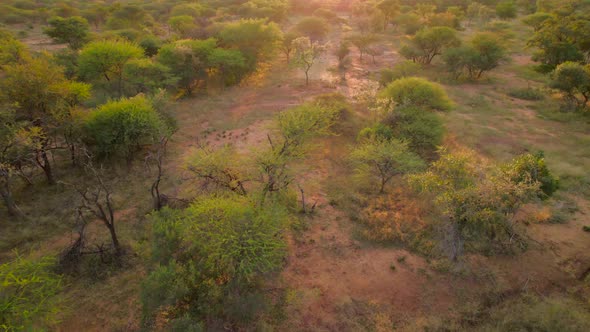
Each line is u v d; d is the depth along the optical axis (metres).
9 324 10.31
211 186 17.98
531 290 13.45
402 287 13.59
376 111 27.33
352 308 12.74
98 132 21.25
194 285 12.12
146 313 11.61
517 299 13.05
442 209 16.53
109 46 30.59
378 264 14.62
